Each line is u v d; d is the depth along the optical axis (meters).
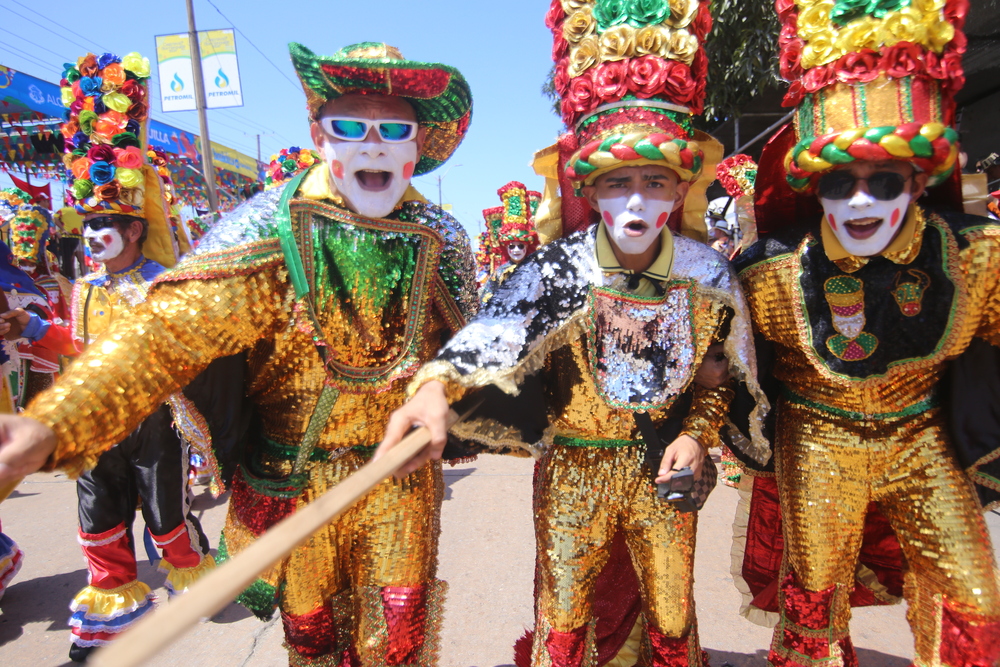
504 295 1.65
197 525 2.86
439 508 1.92
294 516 0.94
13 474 1.17
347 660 1.88
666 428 1.83
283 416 1.75
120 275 2.71
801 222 1.86
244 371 1.76
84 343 2.74
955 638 1.67
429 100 1.68
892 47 1.50
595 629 2.10
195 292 1.50
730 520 3.79
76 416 1.27
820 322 1.73
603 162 1.53
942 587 1.70
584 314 1.66
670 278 1.69
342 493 1.02
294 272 1.58
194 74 11.38
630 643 2.24
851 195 1.56
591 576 1.82
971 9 5.23
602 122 1.63
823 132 1.60
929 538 1.72
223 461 1.80
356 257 1.67
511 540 3.61
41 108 8.68
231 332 1.54
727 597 2.90
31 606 3.09
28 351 3.17
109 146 2.55
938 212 1.71
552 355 1.77
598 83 1.61
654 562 1.81
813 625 1.81
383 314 1.73
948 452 1.77
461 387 1.50
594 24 1.66
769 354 1.97
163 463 2.64
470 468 5.12
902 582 2.12
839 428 1.79
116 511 2.64
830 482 1.78
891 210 1.55
